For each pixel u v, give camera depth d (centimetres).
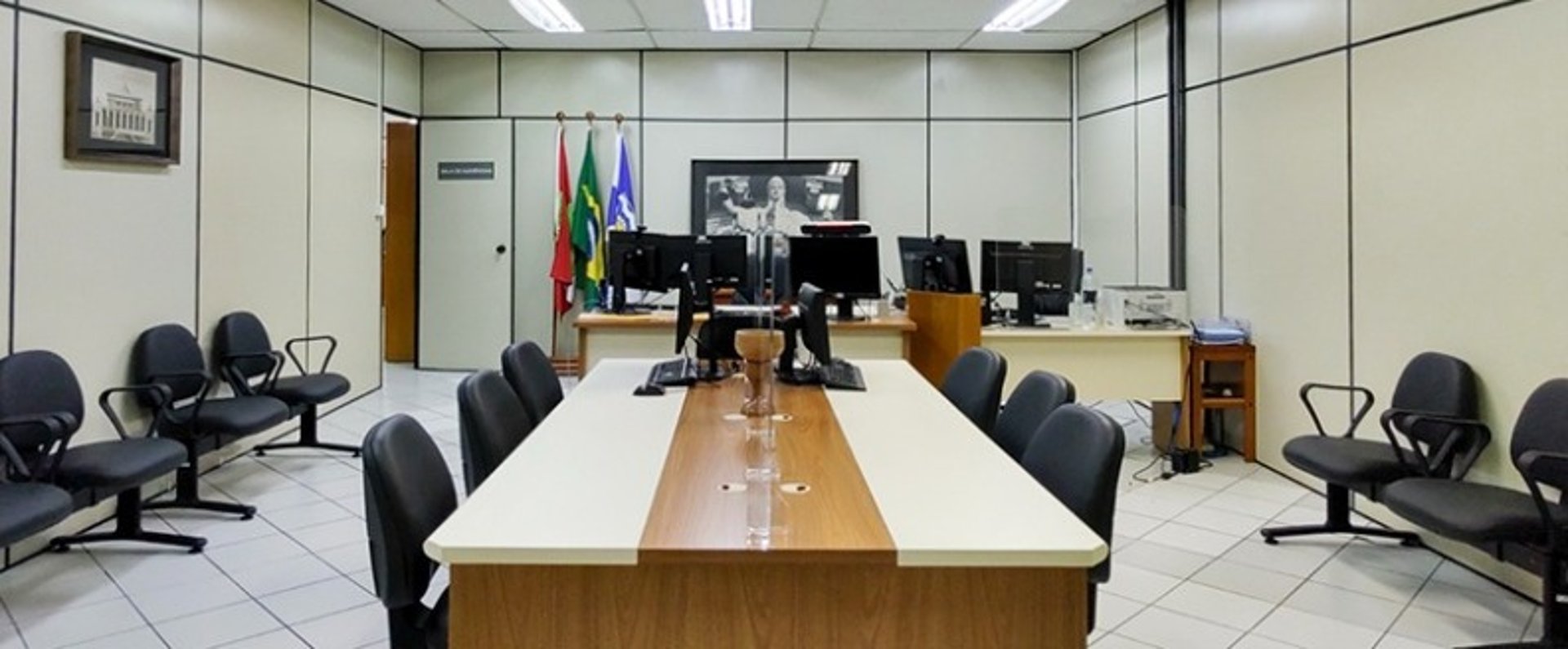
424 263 809
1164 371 534
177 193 466
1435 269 381
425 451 223
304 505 449
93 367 411
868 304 604
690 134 793
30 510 293
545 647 174
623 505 194
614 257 564
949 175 800
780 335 326
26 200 376
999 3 639
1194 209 587
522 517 186
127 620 316
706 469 225
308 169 594
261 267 541
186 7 471
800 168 793
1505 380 347
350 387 593
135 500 382
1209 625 317
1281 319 495
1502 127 346
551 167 795
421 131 795
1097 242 757
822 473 221
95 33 409
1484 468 357
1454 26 369
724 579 174
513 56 789
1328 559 379
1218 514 441
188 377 442
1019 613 175
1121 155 710
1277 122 493
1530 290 336
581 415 290
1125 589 349
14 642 298
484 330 809
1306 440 393
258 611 325
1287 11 482
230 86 509
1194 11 584
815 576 174
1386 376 412
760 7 649
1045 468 236
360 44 671
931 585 175
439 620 207
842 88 794
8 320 367
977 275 802
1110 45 727
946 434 264
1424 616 323
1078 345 530
